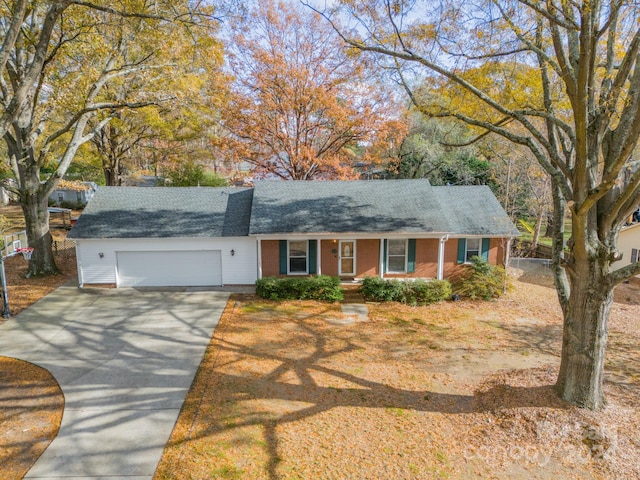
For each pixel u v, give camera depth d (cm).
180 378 941
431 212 1725
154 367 996
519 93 980
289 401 850
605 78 756
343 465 658
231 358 1056
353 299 1616
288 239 1672
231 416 788
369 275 1736
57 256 2128
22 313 1356
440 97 1131
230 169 3812
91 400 842
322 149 2620
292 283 1580
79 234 1617
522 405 807
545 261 2392
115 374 958
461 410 829
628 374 971
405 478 632
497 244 1777
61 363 1011
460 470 653
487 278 1641
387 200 1820
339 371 998
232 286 1725
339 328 1306
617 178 632
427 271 1736
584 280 766
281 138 2511
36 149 2141
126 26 1470
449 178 3122
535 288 1841
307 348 1138
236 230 1698
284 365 1024
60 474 629
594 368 779
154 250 1673
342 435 738
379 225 1642
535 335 1265
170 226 1702
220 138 2639
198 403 834
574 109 679
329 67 2455
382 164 3139
